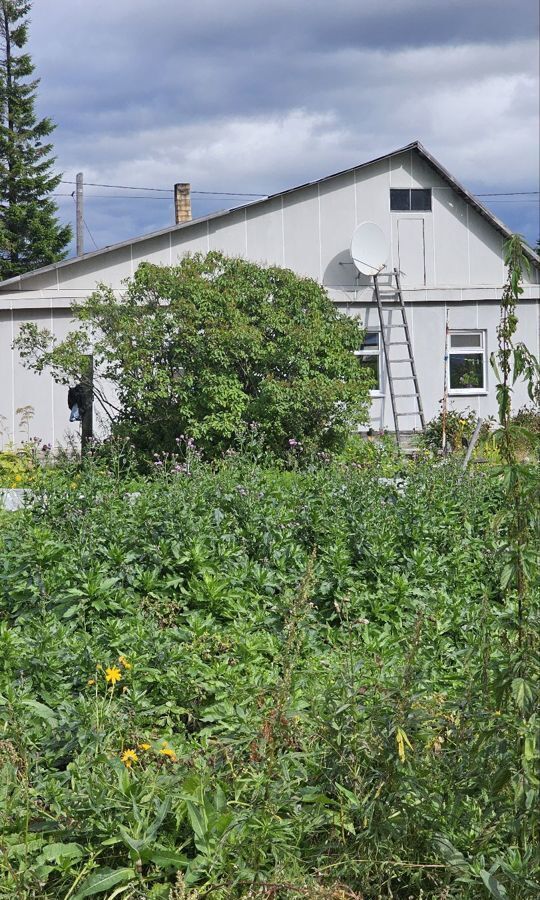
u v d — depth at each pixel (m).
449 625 6.39
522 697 2.99
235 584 6.91
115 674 4.73
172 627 6.14
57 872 3.44
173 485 8.60
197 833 3.43
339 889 3.32
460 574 7.57
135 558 7.06
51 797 3.70
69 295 21.81
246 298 16.89
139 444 16.22
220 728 4.62
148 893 3.30
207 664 5.52
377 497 8.66
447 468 10.13
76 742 4.11
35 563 6.73
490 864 3.32
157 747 4.14
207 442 15.75
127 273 22.09
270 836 3.50
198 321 16.34
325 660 5.59
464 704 3.57
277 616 6.31
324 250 23.19
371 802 3.45
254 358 16.16
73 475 11.06
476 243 23.81
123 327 16.27
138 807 3.55
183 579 6.82
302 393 15.64
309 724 3.85
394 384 23.44
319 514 8.08
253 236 22.83
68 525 7.56
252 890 3.27
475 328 23.70
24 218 46.09
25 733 4.08
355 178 23.25
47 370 21.31
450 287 23.58
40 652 5.19
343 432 16.16
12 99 46.75
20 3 46.34
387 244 22.77
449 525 8.48
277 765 3.71
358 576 7.38
